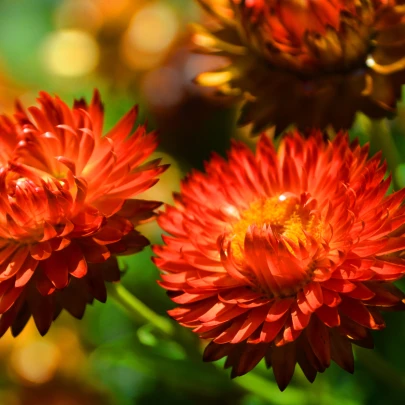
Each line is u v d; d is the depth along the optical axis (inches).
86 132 16.8
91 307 19.6
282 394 18.1
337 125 17.4
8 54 25.0
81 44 21.6
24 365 19.6
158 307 19.2
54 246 16.5
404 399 18.2
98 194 16.7
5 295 16.6
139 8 21.4
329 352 15.9
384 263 16.0
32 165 17.0
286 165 16.8
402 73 17.3
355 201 16.1
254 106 17.7
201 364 18.1
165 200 19.4
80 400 19.5
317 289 16.0
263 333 16.0
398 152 19.3
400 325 18.5
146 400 19.1
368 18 17.2
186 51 20.6
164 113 20.1
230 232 16.6
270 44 17.4
